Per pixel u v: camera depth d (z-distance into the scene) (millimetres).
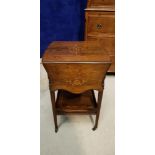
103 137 1844
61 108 1817
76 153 1688
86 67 1564
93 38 2520
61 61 1546
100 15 2391
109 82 2666
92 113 1822
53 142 1794
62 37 3189
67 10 2979
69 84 1642
